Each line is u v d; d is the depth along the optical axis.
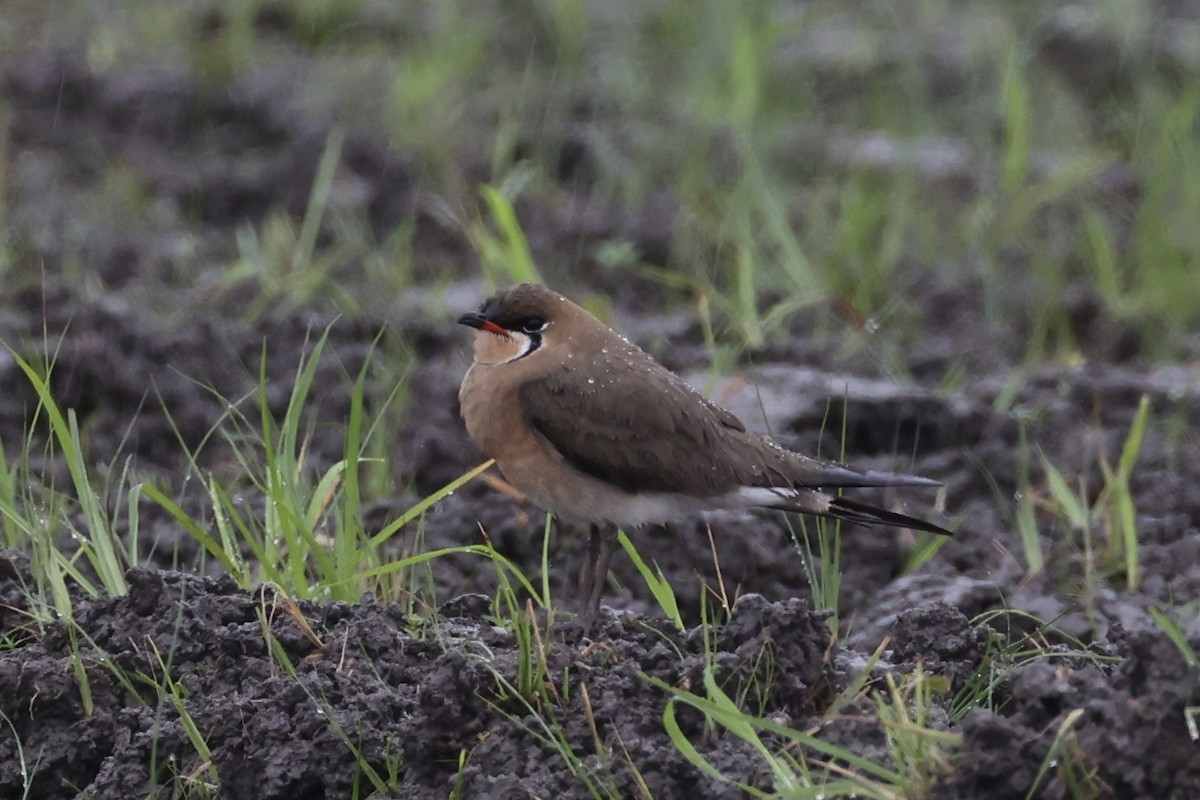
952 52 22.44
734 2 22.55
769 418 13.75
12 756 8.97
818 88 21.95
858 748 8.55
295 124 19.88
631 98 20.91
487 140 19.78
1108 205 18.94
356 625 9.49
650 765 8.38
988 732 8.09
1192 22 23.64
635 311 16.84
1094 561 11.90
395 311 15.62
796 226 18.34
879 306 16.69
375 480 12.58
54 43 21.78
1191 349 16.19
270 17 23.25
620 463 10.25
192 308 15.31
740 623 9.20
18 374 13.91
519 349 10.50
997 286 16.98
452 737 8.64
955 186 19.17
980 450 13.55
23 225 17.09
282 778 8.70
